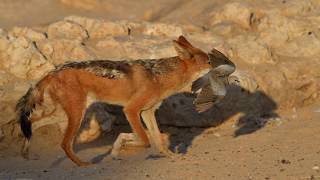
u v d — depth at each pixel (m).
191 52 28.03
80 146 31.62
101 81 27.92
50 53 33.91
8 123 30.89
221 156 26.95
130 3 51.91
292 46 37.53
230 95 33.03
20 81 32.50
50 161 28.88
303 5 40.47
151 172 25.02
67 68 27.98
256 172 24.05
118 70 27.98
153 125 28.48
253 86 33.62
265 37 37.88
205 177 23.78
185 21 41.22
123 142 29.25
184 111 32.88
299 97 35.22
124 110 27.97
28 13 49.97
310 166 24.45
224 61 24.94
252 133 30.89
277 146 27.84
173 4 49.38
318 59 36.91
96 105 32.22
